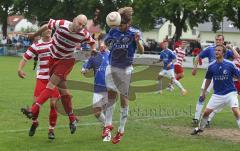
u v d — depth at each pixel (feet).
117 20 47.83
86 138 53.78
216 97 56.24
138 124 64.69
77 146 49.52
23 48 275.59
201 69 227.81
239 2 232.94
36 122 52.03
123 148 49.26
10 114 68.03
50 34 51.98
